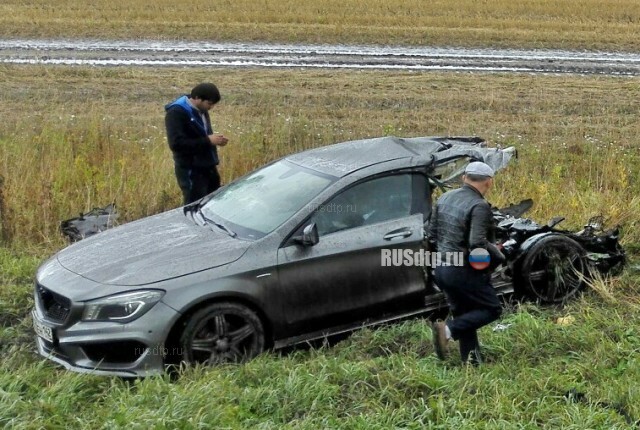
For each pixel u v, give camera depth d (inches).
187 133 350.0
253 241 263.1
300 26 1071.0
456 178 302.7
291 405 217.9
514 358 254.1
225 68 847.1
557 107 724.7
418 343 265.1
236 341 255.8
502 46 1019.9
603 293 305.9
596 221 362.0
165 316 243.8
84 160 443.8
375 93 753.6
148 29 1030.4
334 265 268.2
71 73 794.8
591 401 219.8
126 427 195.9
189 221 292.5
